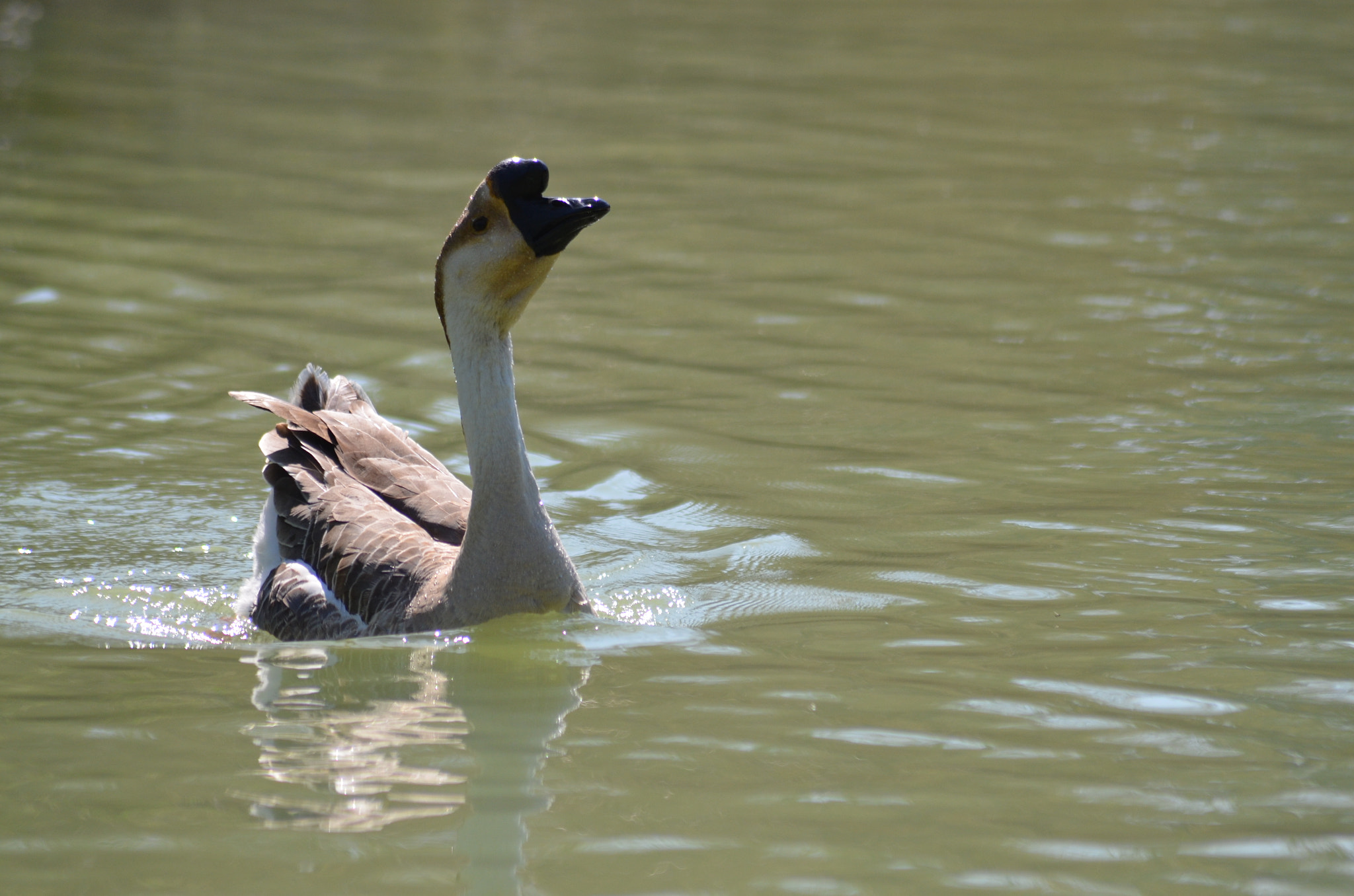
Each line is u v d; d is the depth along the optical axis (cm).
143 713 897
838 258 2088
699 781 802
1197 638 995
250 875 702
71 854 720
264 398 1176
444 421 1485
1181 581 1098
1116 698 904
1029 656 973
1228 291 1903
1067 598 1073
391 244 2116
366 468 1184
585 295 1919
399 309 1839
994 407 1509
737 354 1691
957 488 1304
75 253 2019
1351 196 2397
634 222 2269
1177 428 1438
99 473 1342
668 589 1114
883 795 784
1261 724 867
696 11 4562
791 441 1430
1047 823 754
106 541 1213
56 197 2306
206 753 835
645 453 1401
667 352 1698
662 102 3164
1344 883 695
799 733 860
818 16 4478
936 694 916
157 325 1748
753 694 921
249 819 756
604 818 761
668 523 1246
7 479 1316
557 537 1049
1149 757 826
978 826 750
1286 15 4481
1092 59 3728
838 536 1207
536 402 1541
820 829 747
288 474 1172
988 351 1692
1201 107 3131
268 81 3309
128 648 1020
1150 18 4441
